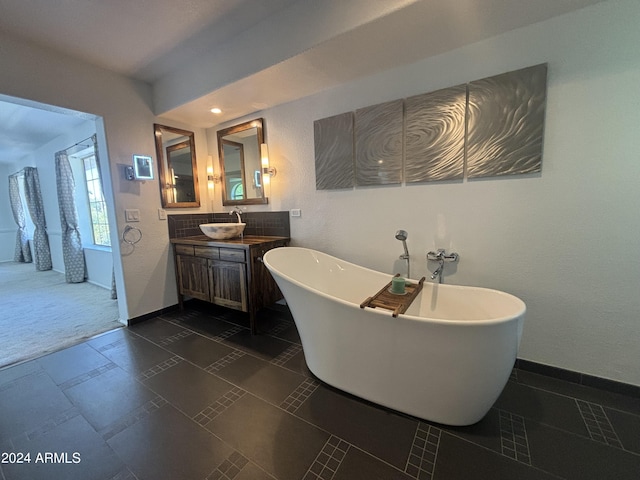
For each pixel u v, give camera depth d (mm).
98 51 2061
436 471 1105
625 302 1459
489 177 1720
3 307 3094
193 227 3074
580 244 1525
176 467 1146
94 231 4203
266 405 1502
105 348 2150
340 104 2213
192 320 2688
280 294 2697
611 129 1399
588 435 1262
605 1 1346
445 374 1243
